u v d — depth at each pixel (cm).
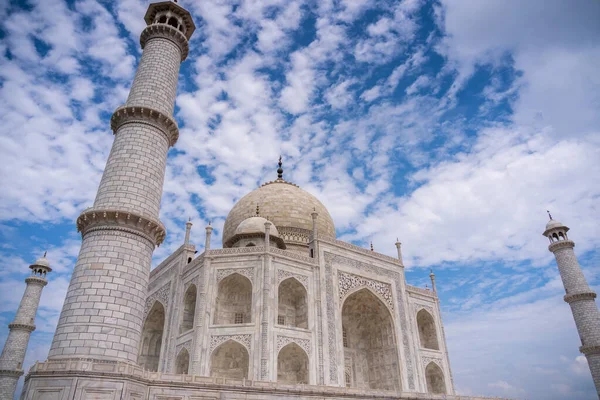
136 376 2819
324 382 5594
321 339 5847
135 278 3259
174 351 5866
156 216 3688
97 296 3042
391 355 6756
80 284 3080
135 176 3619
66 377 2606
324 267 6456
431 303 7825
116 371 2717
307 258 6331
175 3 4697
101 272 3130
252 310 5528
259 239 6906
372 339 7119
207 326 5491
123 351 2989
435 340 7594
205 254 5938
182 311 6131
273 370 5203
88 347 2869
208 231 6153
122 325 3050
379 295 6938
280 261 6000
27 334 7662
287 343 5506
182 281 6381
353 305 7100
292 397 3534
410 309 7381
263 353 5194
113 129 4072
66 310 3022
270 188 8712
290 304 6225
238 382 3322
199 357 5259
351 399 3903
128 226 3366
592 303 7500
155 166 3803
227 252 5975
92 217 3316
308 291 6119
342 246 6881
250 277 5778
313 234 6719
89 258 3186
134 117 3900
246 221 7162
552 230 8269
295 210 8138
